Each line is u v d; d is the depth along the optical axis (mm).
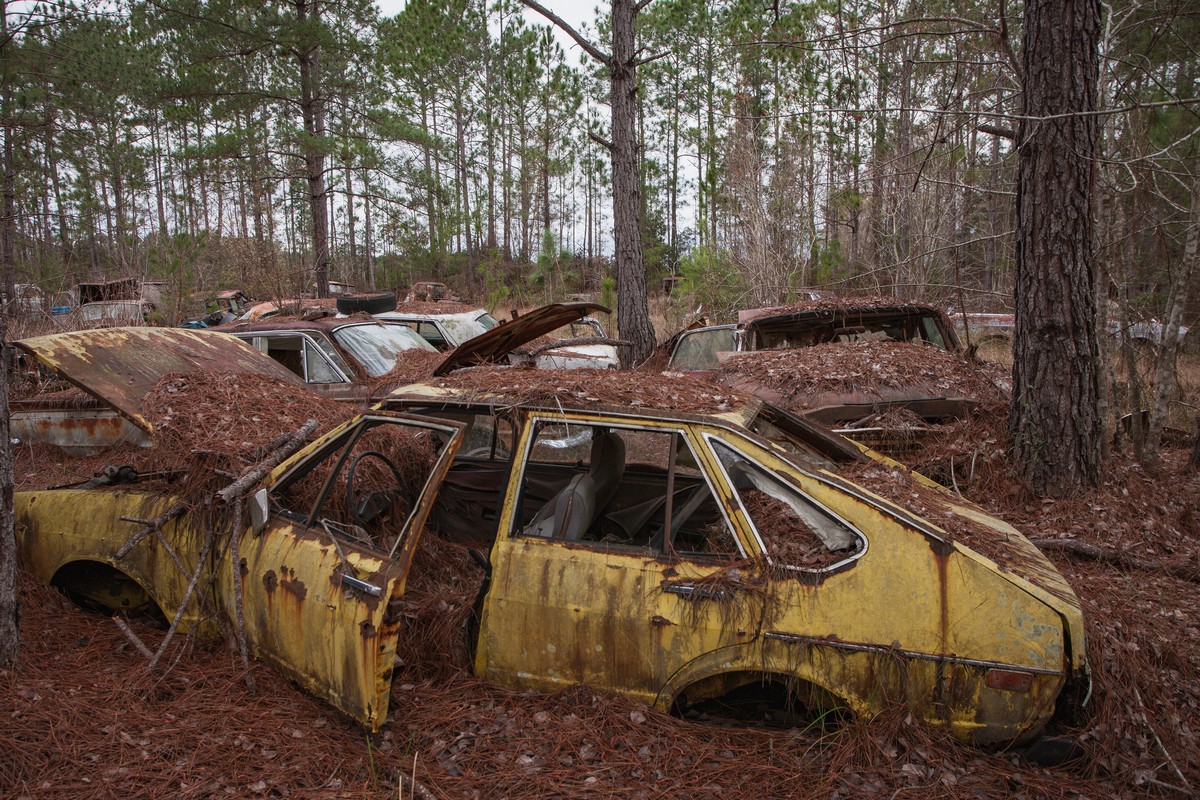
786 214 17203
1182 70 8422
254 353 6566
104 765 2836
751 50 15719
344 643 3020
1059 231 5805
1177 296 6801
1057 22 5695
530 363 6281
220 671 3465
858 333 8992
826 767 2943
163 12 18812
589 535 4293
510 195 42531
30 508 4180
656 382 4023
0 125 13766
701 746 3027
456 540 4977
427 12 25609
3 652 3369
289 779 2814
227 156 20359
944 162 12758
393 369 8641
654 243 36469
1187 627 4195
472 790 2809
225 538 3650
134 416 4691
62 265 16531
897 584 2982
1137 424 7219
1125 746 3004
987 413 6551
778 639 3008
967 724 2924
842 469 4109
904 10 10734
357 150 20547
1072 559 5219
